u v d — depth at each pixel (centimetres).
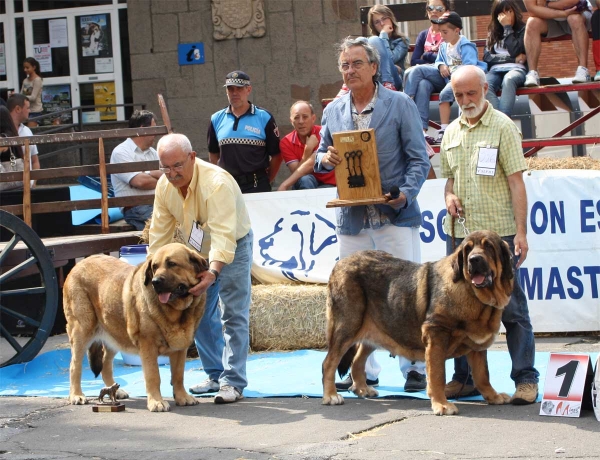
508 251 652
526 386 695
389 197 732
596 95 1257
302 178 1136
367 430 639
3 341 1119
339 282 725
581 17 1214
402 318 698
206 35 1709
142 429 673
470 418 657
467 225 715
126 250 969
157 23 1723
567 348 915
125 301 732
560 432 607
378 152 752
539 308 991
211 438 636
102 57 1855
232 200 736
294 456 576
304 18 1677
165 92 1734
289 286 1007
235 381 760
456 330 668
